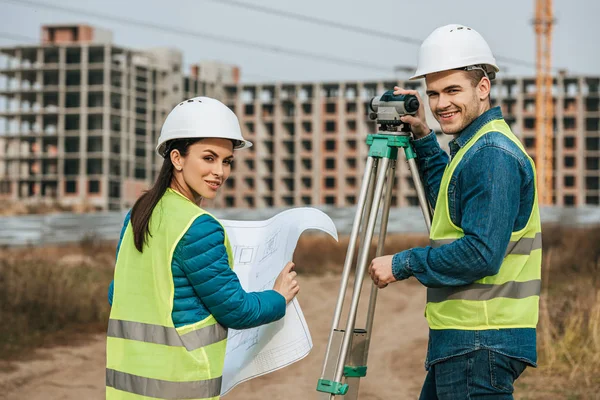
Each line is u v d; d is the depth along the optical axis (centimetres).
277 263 379
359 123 10150
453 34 358
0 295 1151
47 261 1633
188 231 339
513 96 10000
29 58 9962
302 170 10306
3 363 876
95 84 9575
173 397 337
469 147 351
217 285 338
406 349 968
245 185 10475
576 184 10056
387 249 2634
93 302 1200
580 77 10062
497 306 346
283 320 376
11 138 9650
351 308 387
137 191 9712
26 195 9450
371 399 735
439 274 343
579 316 916
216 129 350
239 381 381
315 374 852
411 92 398
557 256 1839
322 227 379
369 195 405
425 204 397
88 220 3841
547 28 5884
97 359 925
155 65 10119
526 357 347
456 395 352
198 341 341
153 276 344
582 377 761
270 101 10450
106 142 9412
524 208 350
